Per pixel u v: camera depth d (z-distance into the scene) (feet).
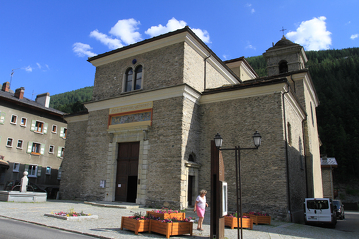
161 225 29.01
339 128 242.37
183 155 52.90
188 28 57.16
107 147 62.59
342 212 78.02
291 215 47.93
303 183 64.64
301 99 72.23
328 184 123.03
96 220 36.37
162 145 55.11
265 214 43.42
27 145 103.96
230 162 54.24
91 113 67.72
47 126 113.09
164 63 60.23
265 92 53.78
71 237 25.80
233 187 52.54
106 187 59.88
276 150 50.14
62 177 77.10
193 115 58.08
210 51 65.10
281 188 48.08
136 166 58.29
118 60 68.23
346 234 41.96
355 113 260.01
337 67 358.02
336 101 278.26
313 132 82.33
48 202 57.21
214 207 27.91
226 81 76.38
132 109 61.05
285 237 32.63
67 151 78.79
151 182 54.44
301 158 65.41
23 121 104.78
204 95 59.98
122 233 29.01
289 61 89.45
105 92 68.08
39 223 32.04
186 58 58.59
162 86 58.95
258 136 29.55
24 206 46.73
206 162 57.16
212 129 58.08
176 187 51.21
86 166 64.54
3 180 94.02
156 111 57.72
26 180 57.11
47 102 125.90
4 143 96.32
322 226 56.44
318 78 336.49
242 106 55.83
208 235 30.63
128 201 60.49
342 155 214.07
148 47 63.00
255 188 50.47
